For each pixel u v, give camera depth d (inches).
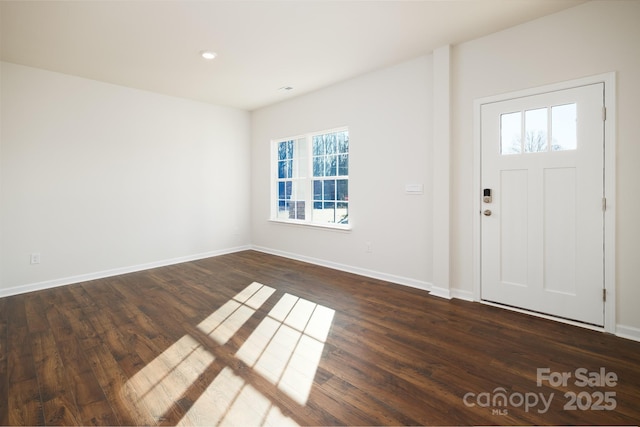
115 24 107.4
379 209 156.9
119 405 68.9
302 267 183.5
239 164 226.8
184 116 197.2
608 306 99.4
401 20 108.0
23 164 142.9
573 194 104.6
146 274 171.2
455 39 122.3
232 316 115.2
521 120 113.5
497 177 119.9
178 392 73.2
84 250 160.9
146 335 100.8
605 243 99.4
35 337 99.3
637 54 92.8
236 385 75.6
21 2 93.9
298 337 99.3
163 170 188.7
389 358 86.7
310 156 195.5
